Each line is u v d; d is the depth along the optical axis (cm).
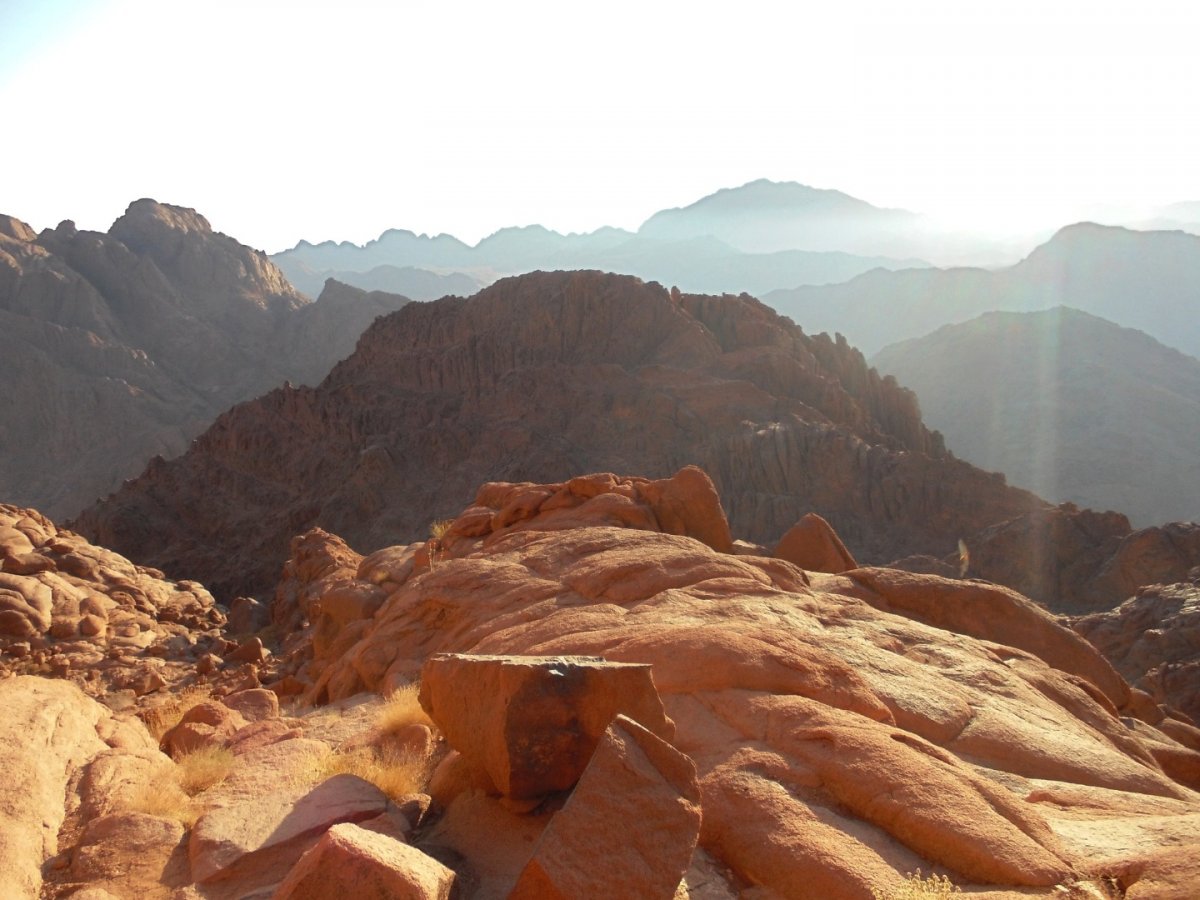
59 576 3128
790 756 723
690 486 1975
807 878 591
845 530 7850
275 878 644
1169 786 883
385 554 2327
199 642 2989
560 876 524
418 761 882
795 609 1227
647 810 564
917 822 623
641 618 1144
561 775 707
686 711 830
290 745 905
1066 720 1070
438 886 533
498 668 727
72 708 885
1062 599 6469
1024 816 646
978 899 548
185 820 728
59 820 709
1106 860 594
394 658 1466
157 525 10231
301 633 3073
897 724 900
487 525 2172
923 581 1590
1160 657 3550
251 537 9800
